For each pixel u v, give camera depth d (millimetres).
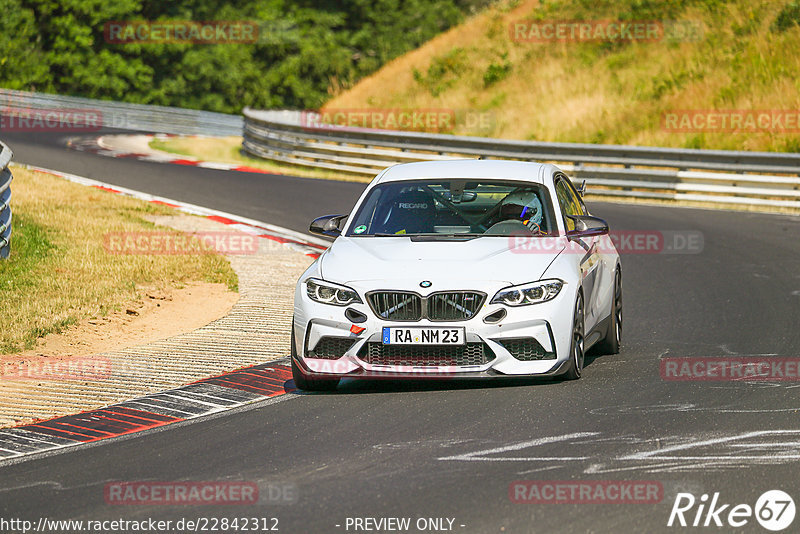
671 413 24578
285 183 85000
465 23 156750
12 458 23219
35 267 45250
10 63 197250
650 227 63969
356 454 22047
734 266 50531
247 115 112750
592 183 82625
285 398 27953
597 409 25062
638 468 20344
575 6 138500
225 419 25859
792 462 20484
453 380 29094
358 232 30828
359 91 146375
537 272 27609
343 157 97125
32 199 63344
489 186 31516
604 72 120625
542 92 121438
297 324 28109
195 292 44031
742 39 114438
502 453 21641
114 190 77625
